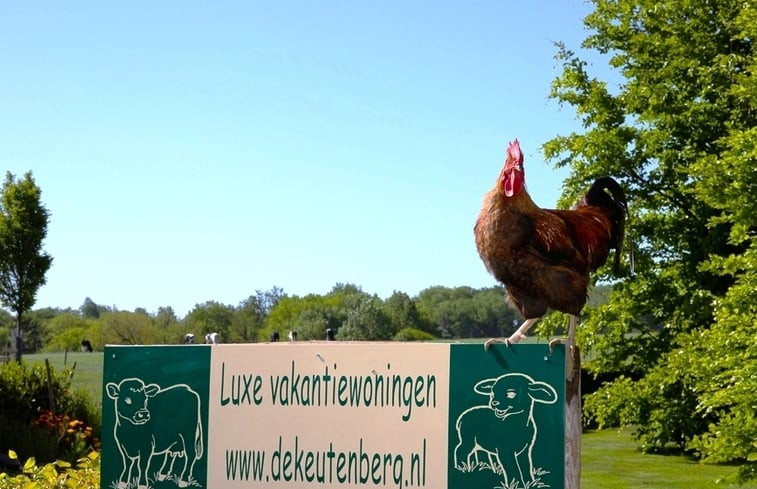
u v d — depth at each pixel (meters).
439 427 4.48
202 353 5.07
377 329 54.69
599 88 16.44
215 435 4.96
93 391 23.50
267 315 69.75
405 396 4.56
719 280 15.89
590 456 19.83
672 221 16.41
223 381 4.99
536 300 4.35
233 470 4.89
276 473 4.79
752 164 10.02
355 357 4.69
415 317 59.50
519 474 4.30
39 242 24.77
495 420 4.38
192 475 4.99
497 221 4.29
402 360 4.59
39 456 16.14
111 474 5.18
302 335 55.62
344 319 59.03
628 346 15.87
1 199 24.84
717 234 15.53
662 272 15.85
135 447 5.14
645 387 15.11
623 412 15.37
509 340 4.40
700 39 16.22
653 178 16.34
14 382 18.22
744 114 15.38
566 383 4.30
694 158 15.61
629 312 15.59
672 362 11.90
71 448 16.72
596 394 15.66
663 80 16.36
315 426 4.73
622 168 15.99
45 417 17.31
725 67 15.00
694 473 17.08
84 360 45.38
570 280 4.27
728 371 9.57
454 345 4.50
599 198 5.24
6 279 24.55
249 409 4.90
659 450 20.39
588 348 15.77
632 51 16.73
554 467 4.25
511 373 4.38
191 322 54.97
